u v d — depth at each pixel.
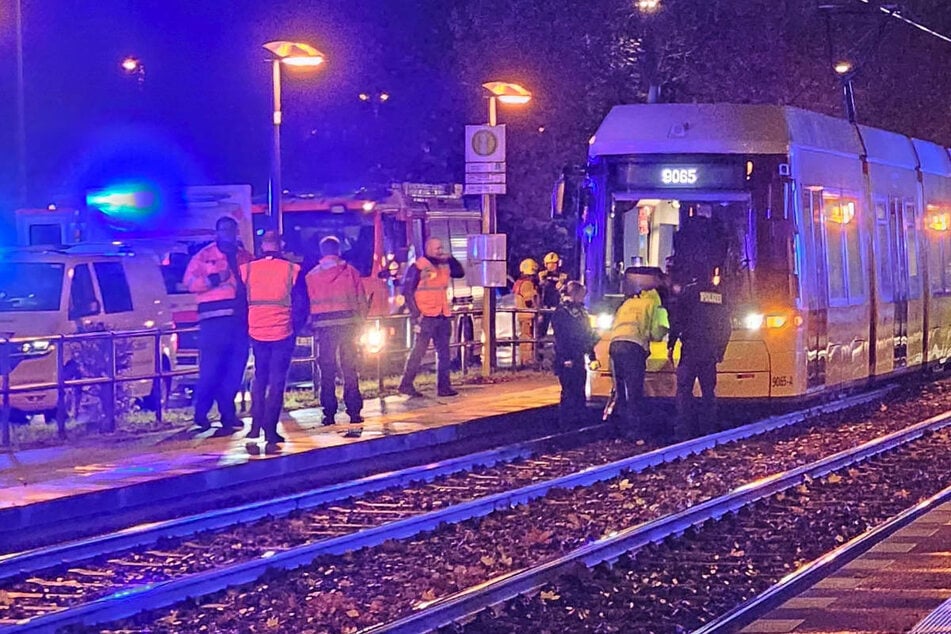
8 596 20.53
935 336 51.94
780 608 18.58
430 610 18.14
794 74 67.75
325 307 37.03
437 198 61.25
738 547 23.36
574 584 20.27
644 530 23.42
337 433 35.75
